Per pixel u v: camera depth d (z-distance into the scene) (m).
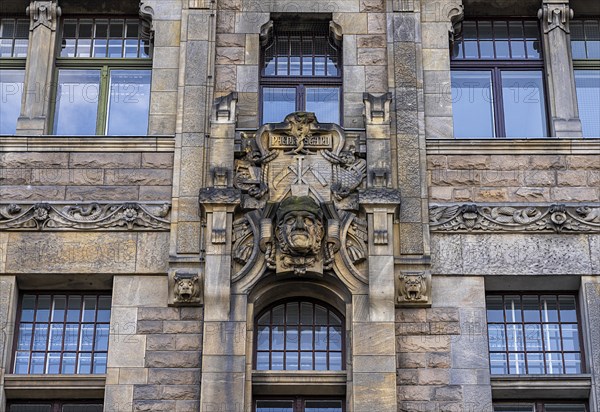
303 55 30.30
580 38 30.61
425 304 27.00
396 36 29.69
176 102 29.23
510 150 28.61
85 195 28.22
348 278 27.08
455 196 28.22
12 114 29.83
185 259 27.30
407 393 26.30
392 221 27.55
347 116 29.08
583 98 30.06
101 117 29.75
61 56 30.39
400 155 28.34
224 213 27.52
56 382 26.69
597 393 26.47
